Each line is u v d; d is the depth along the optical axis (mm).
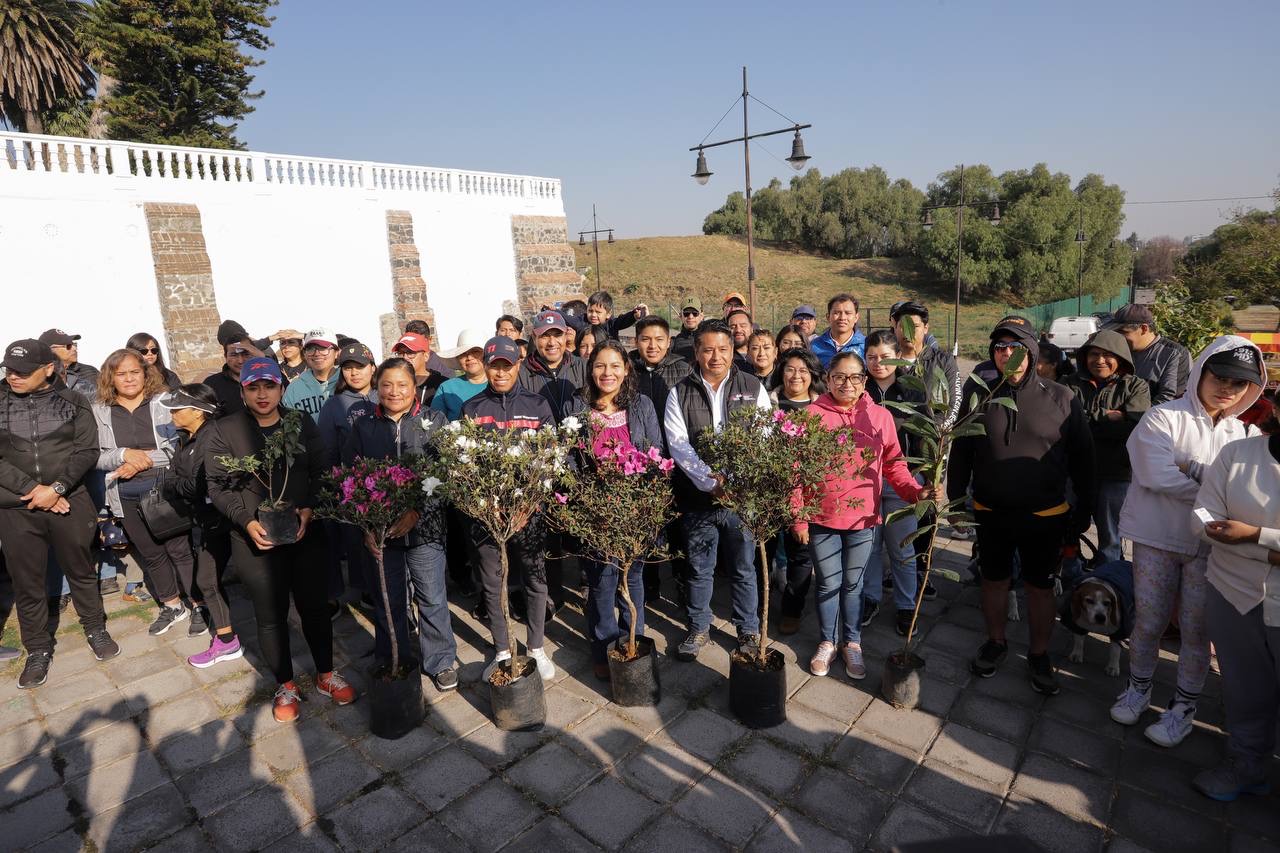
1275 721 2879
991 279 49906
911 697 3701
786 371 4465
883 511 4500
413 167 16906
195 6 22781
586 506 3555
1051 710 3670
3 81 21672
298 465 3705
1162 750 3330
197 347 12828
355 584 4902
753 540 4082
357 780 3268
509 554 4137
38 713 3869
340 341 6270
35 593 4184
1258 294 17250
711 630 4664
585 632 4691
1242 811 2932
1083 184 51312
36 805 3154
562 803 3082
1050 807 2990
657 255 55906
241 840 2922
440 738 3559
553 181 20922
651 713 3730
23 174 10914
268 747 3535
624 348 3949
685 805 3051
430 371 6711
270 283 14156
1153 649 3439
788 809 3018
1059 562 3818
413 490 3486
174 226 12562
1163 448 3242
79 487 4309
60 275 11383
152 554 4727
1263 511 2719
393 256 16312
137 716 3830
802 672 4113
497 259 19266
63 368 5727
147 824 3025
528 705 3547
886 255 62031
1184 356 4836
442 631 3965
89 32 21781
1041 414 3590
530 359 5633
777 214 64812
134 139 23188
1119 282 50938
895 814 2971
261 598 3629
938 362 4652
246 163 13773
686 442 3984
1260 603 2783
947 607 4914
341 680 3949
